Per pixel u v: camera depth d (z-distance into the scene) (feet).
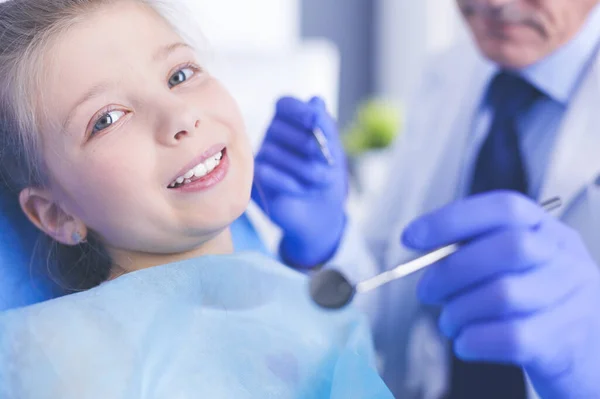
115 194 2.17
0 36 2.33
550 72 3.17
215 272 2.22
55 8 2.28
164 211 2.18
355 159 8.61
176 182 2.20
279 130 3.00
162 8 2.50
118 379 1.90
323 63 6.50
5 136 2.36
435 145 3.79
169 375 1.98
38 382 1.88
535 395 2.92
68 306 2.03
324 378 2.19
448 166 3.66
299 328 2.27
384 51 10.09
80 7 2.28
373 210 4.23
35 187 2.35
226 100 2.36
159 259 2.37
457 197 3.56
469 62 3.91
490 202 2.18
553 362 2.12
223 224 2.24
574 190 3.07
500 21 3.05
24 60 2.26
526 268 2.11
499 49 3.14
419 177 3.81
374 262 3.81
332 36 9.98
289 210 2.98
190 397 1.96
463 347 2.14
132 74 2.20
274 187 2.97
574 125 3.14
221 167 2.25
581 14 3.06
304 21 9.71
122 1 2.34
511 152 3.30
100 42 2.21
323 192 3.02
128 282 2.11
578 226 3.06
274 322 2.24
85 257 2.44
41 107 2.21
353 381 2.12
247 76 6.11
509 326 2.08
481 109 3.52
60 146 2.21
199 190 2.19
